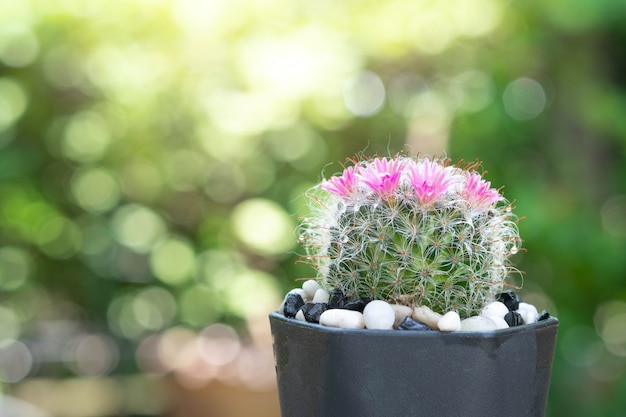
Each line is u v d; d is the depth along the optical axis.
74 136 1.16
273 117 1.14
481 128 1.05
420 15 1.09
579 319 1.02
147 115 1.15
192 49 1.15
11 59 1.13
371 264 0.38
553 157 1.06
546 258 1.00
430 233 0.38
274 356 0.38
